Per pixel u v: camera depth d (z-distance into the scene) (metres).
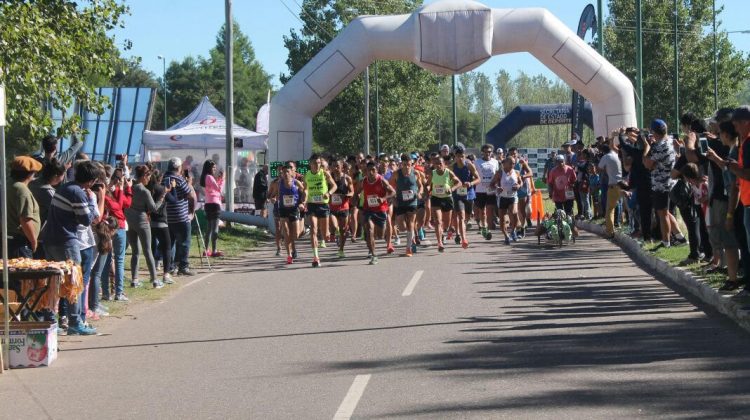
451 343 9.33
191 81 110.56
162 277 16.14
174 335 10.69
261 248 23.45
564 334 9.52
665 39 62.16
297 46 59.06
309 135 26.92
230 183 28.09
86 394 7.81
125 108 35.47
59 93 15.92
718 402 6.63
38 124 15.65
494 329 10.00
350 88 57.56
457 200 20.48
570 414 6.48
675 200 13.52
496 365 8.18
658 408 6.53
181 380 8.23
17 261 9.68
